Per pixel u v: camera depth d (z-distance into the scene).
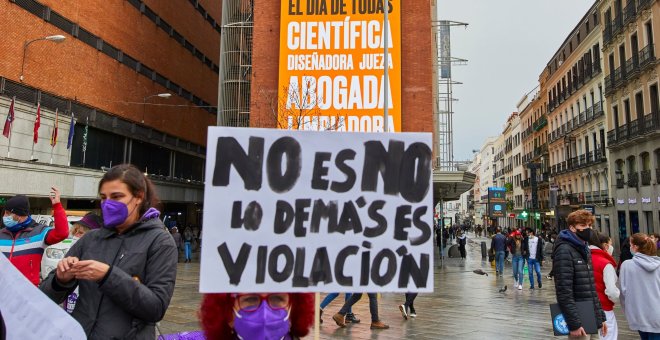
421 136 2.65
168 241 2.65
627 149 31.97
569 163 44.53
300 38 21.39
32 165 20.83
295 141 2.55
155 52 33.34
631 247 4.84
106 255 2.52
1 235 4.34
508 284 15.12
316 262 2.47
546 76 54.47
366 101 20.89
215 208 2.42
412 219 2.58
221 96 28.72
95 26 26.48
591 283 4.13
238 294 2.38
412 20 22.58
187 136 38.72
